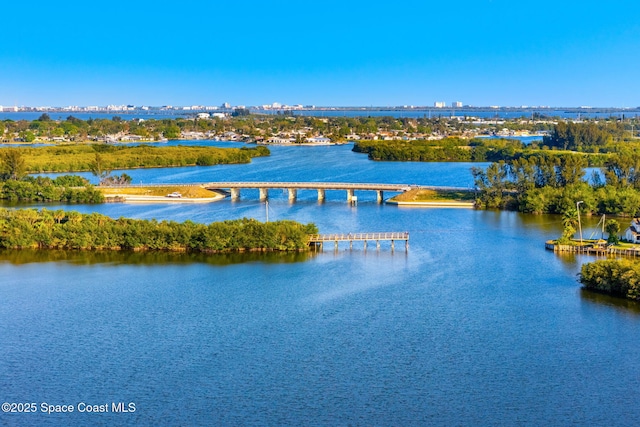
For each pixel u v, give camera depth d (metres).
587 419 99.62
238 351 120.94
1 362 116.94
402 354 119.62
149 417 100.44
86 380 110.88
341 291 153.00
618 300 146.12
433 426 98.00
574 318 135.38
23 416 100.75
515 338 126.06
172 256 185.25
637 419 99.56
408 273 167.38
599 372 112.94
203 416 100.62
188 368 114.69
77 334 128.62
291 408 102.38
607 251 184.88
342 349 121.62
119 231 192.38
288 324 133.00
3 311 140.62
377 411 101.62
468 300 146.50
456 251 190.50
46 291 153.62
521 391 107.00
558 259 180.88
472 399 104.81
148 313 139.38
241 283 159.25
